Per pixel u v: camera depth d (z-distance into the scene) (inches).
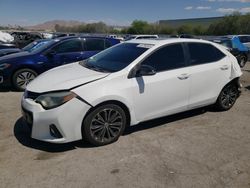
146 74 162.2
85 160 140.6
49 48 297.0
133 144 159.3
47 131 143.3
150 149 153.8
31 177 125.3
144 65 161.8
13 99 251.4
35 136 146.6
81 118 145.3
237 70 217.0
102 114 152.8
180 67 181.0
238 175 130.6
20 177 125.2
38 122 143.0
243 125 193.0
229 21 2288.4
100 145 155.9
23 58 282.4
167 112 179.3
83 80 150.0
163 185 121.6
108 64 172.7
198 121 198.7
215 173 131.7
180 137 170.4
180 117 205.6
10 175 126.5
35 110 143.6
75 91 143.5
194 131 180.4
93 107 147.1
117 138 162.2
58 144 157.0
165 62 175.3
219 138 170.7
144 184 122.1
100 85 149.4
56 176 126.5
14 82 279.3
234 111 223.0
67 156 144.4
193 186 121.5
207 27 2549.2
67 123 142.2
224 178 128.0
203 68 192.1
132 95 159.3
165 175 129.1
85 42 315.9
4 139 162.9
